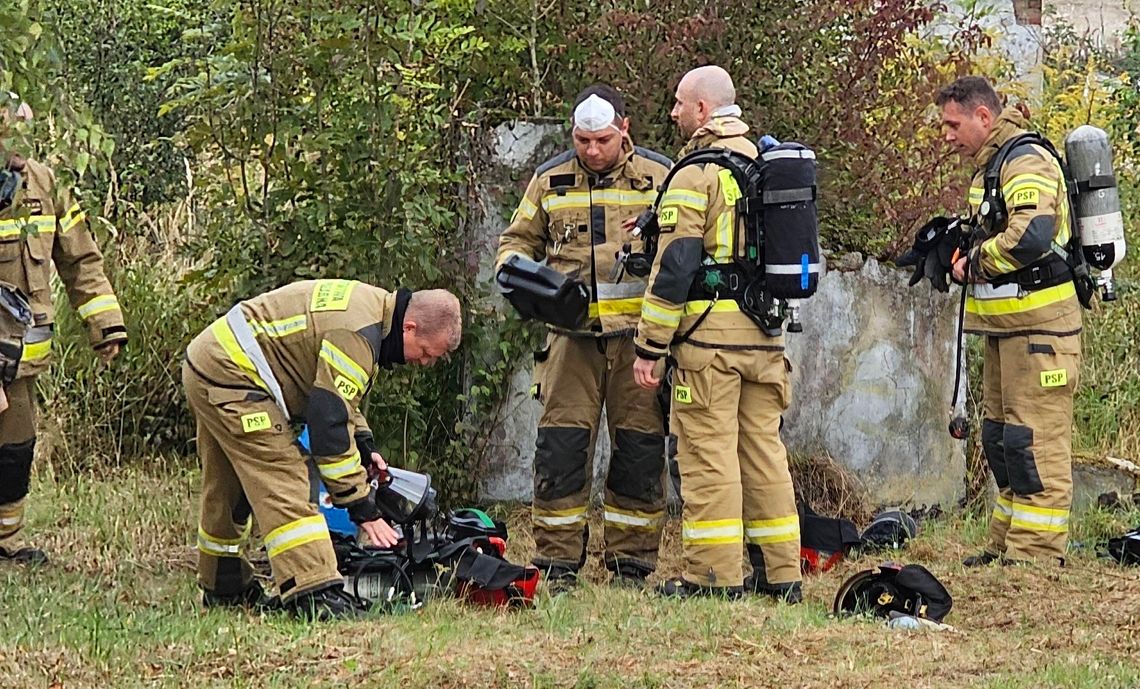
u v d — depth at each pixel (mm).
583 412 8969
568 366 8922
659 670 6734
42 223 8789
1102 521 11266
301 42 10344
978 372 12523
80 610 7617
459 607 7883
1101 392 13305
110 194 12422
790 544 8555
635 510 9094
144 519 10117
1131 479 11953
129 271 11953
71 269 9164
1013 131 9633
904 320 11711
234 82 10375
